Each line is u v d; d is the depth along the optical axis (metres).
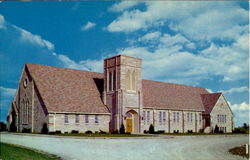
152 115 61.78
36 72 53.56
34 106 51.41
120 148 29.36
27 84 53.94
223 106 76.44
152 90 67.75
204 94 79.38
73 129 50.22
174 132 64.81
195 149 29.98
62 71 57.69
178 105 68.75
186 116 69.81
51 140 36.88
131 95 55.69
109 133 52.50
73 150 27.27
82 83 58.16
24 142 34.00
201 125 73.56
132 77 56.88
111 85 56.47
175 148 30.59
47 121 47.81
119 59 54.97
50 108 48.00
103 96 57.19
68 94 53.28
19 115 55.34
